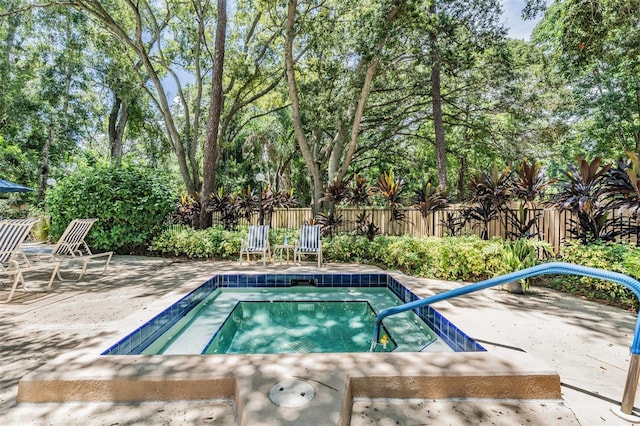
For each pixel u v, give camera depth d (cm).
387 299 547
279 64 1437
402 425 195
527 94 1387
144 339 325
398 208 927
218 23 1020
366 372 225
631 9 695
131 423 196
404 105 1655
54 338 320
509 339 315
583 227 572
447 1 893
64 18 1562
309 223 977
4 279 570
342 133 1267
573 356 286
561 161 1617
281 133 1995
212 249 828
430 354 256
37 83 1634
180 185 2102
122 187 873
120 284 549
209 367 230
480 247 602
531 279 525
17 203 1627
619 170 505
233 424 195
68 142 1730
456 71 1184
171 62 1520
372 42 828
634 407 210
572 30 773
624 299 440
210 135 1030
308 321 452
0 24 1491
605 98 1376
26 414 204
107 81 1781
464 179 1962
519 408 213
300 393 200
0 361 271
